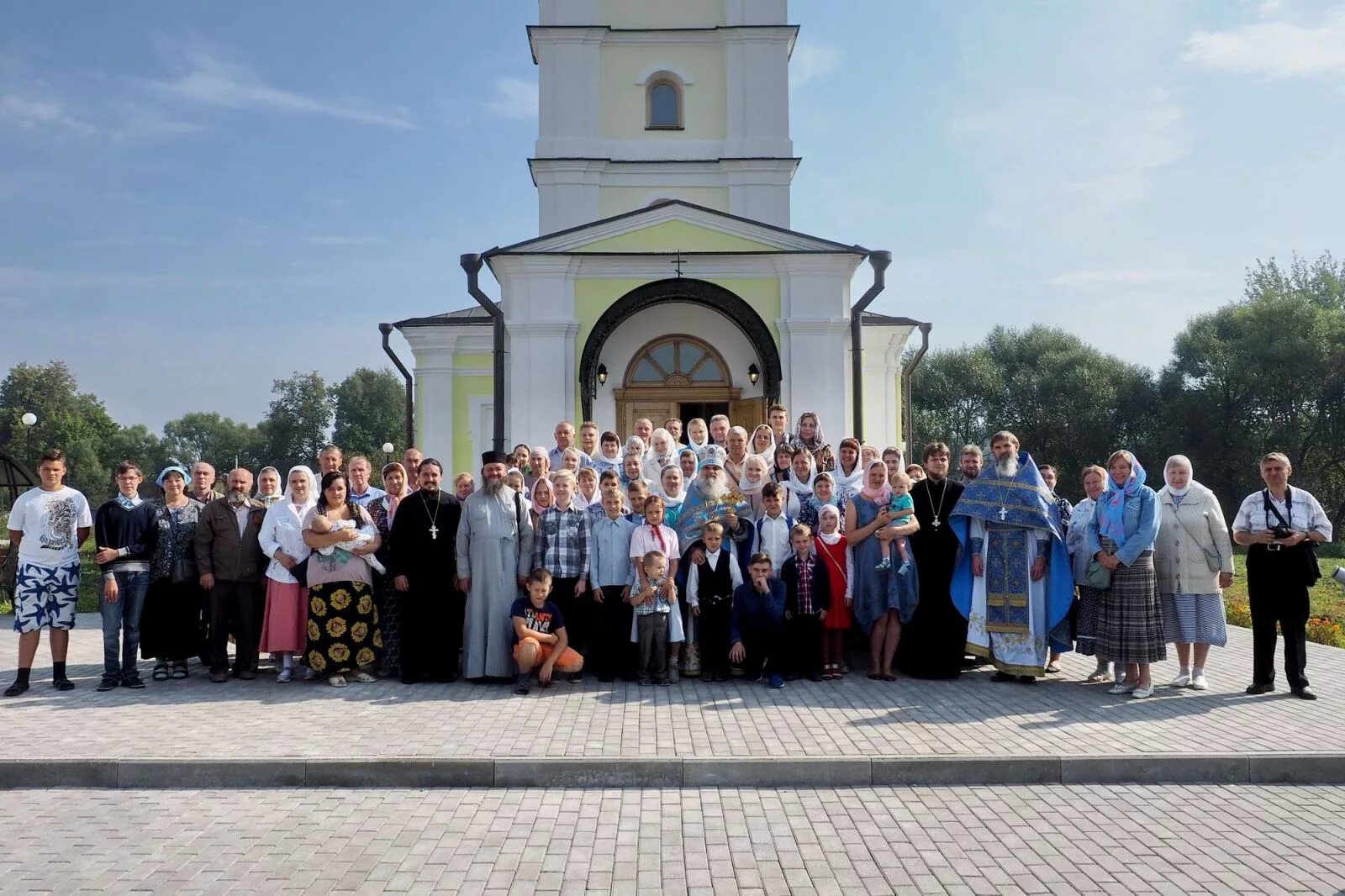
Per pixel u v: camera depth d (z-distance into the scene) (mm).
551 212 21469
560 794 5953
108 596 8523
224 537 8883
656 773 6117
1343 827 5367
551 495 9430
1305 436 43062
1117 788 6043
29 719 7371
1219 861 4887
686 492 9281
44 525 8430
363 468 9516
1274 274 47000
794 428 16375
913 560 8742
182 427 118062
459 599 8930
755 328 15820
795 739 6676
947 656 8852
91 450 80750
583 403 15938
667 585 8625
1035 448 50594
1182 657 8469
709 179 21656
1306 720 7230
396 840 5195
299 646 8977
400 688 8531
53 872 4770
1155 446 45844
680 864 4852
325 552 8680
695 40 21734
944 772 6160
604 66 21766
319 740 6676
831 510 8906
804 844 5125
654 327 17500
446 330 20922
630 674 8805
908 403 21391
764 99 21625
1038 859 4910
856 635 9883
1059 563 8672
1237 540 8344
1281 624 8211
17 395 85562
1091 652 8602
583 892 4531
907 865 4840
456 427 21062
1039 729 6965
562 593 8992
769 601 8562
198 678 9094
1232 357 43094
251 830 5359
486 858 4938
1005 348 53844
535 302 16281
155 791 6035
